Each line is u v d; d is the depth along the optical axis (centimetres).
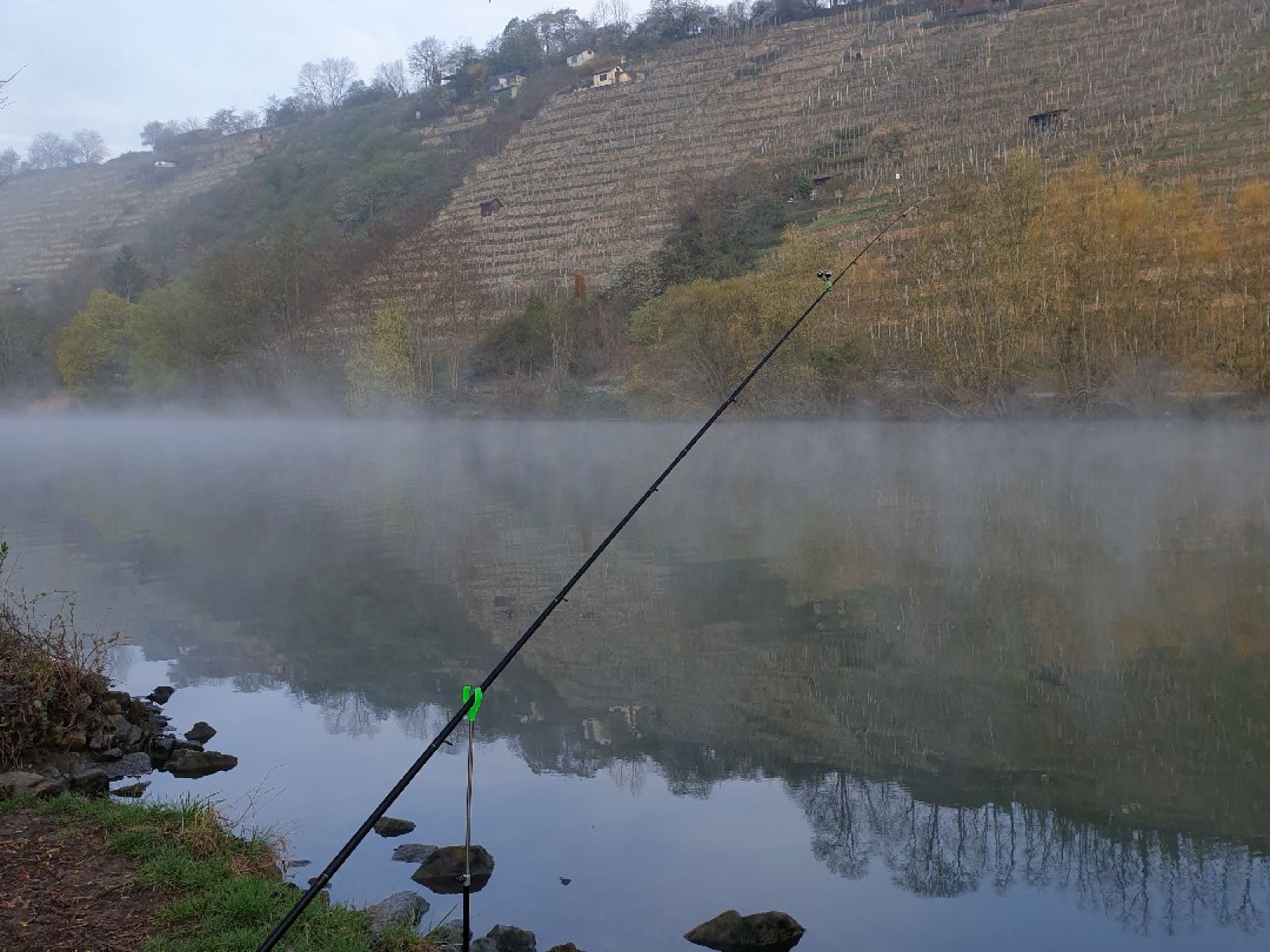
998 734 943
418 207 10006
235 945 500
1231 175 5253
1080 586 1491
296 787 837
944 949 598
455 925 598
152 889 558
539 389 5322
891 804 803
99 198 14300
